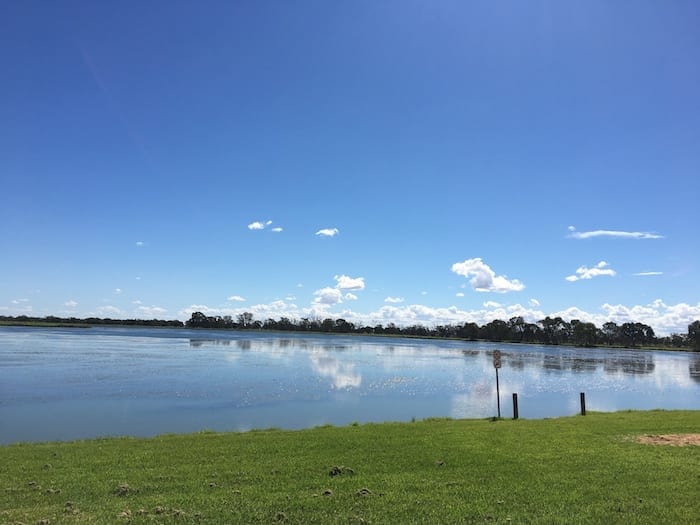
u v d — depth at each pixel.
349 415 26.58
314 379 43.00
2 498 9.48
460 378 48.06
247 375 44.50
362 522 8.17
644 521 8.20
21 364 48.56
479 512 8.60
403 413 27.61
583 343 185.75
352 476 10.94
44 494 9.70
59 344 82.12
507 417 24.64
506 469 11.44
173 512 8.56
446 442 14.70
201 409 27.61
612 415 22.33
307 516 8.44
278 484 10.31
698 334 169.62
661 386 48.91
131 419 24.61
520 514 8.51
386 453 13.20
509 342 190.00
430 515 8.48
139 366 49.75
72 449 14.51
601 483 10.30
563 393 39.97
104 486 10.23
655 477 10.73
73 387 34.56
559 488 9.97
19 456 13.44
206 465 12.03
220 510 8.70
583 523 8.12
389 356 77.62
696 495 9.54
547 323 186.75
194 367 50.28
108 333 149.75
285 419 25.14
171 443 15.35
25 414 25.28
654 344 194.50
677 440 15.05
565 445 14.19
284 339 136.25
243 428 22.56
